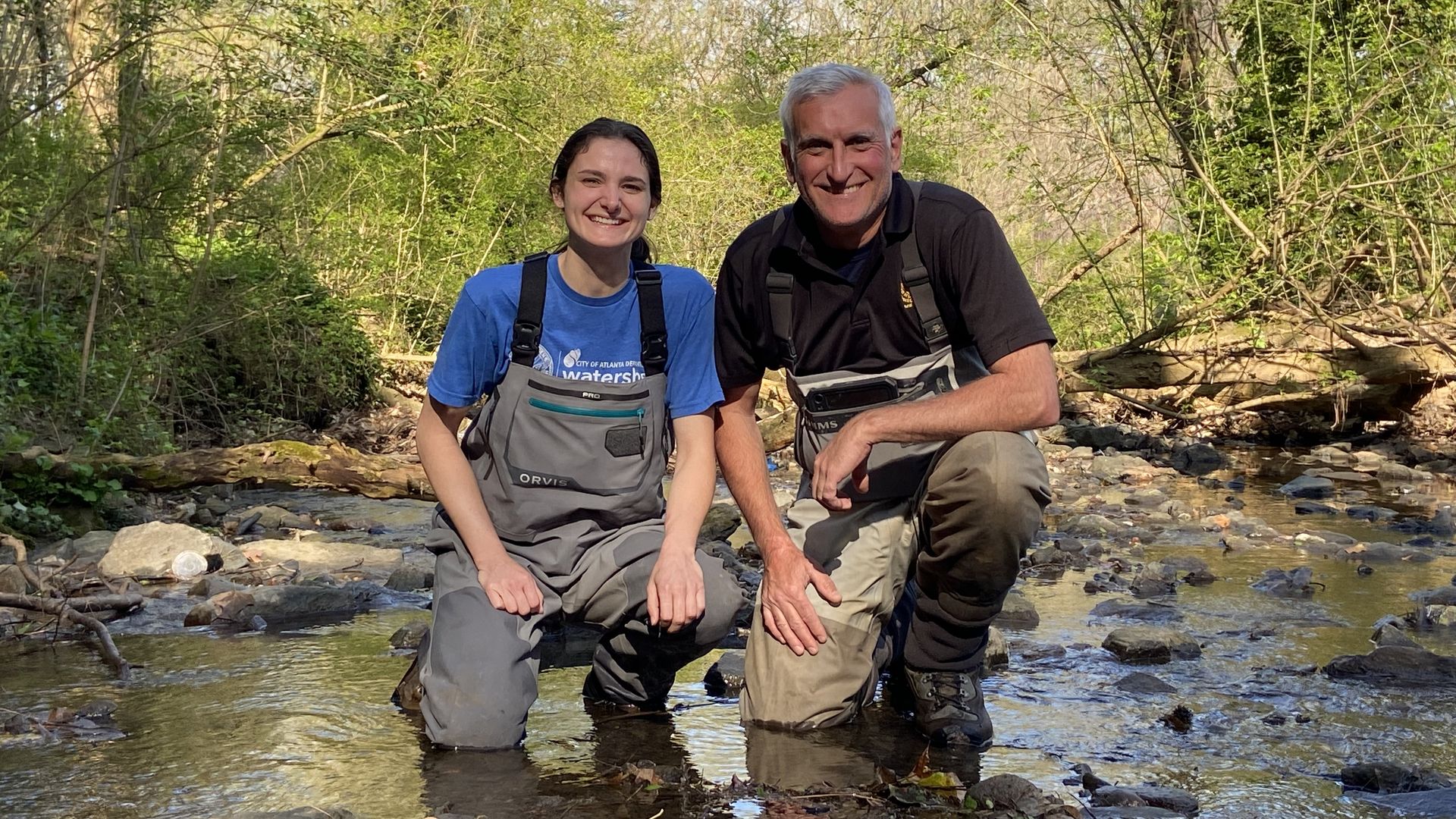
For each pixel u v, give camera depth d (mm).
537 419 3098
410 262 12133
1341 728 3104
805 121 2959
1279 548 5828
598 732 3072
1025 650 3854
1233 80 11867
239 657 3746
